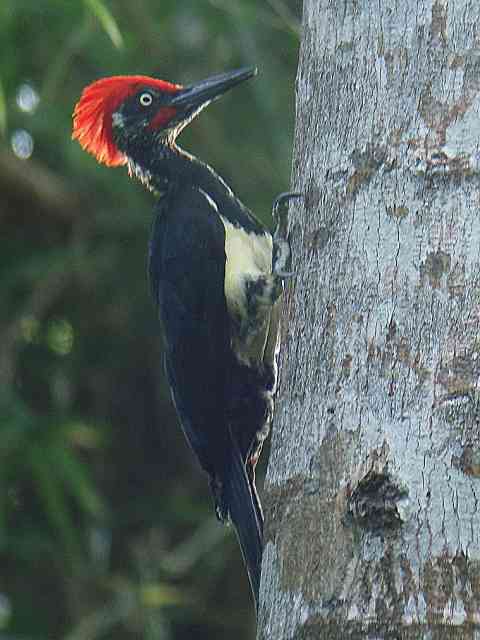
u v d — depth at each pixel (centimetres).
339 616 673
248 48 1459
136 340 1736
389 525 677
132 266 1675
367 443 696
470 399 689
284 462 729
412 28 750
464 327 700
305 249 766
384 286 717
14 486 1633
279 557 709
